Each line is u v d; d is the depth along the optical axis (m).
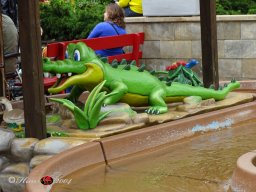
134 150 6.20
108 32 11.19
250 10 15.26
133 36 11.54
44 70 6.59
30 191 4.73
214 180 5.35
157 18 12.28
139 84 7.13
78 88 7.18
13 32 9.95
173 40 12.25
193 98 7.42
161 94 7.20
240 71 12.06
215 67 8.38
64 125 6.64
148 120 6.70
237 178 4.82
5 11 11.41
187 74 7.98
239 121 7.45
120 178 5.51
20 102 8.07
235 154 6.12
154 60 12.45
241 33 11.95
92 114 6.38
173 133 6.61
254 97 8.34
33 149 6.05
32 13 6.25
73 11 15.53
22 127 6.81
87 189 5.23
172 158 6.07
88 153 5.79
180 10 12.18
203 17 8.36
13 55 9.38
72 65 6.71
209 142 6.64
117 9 11.35
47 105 7.82
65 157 5.53
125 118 6.53
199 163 5.86
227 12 14.91
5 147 6.21
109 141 6.02
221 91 7.91
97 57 6.91
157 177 5.50
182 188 5.18
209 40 8.34
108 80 6.90
